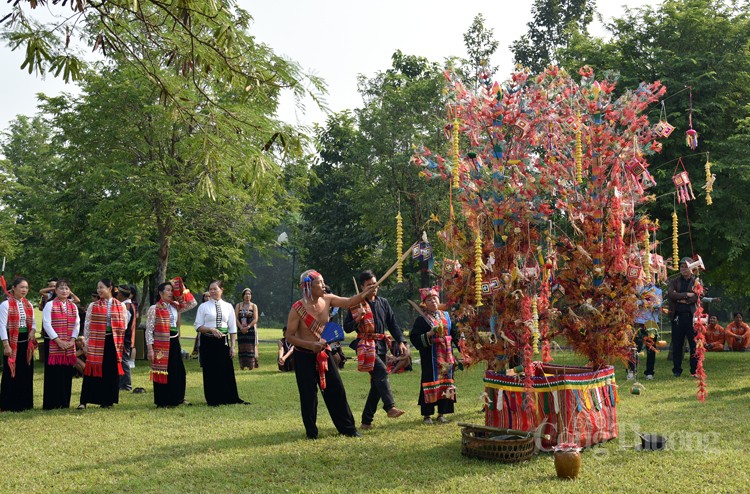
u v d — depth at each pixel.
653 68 14.72
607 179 6.00
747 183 13.84
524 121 5.84
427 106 19.17
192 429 6.95
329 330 6.51
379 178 20.27
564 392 5.69
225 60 5.96
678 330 11.23
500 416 6.02
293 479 4.99
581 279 5.95
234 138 6.21
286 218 22.30
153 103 15.12
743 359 14.29
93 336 8.65
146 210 16.25
